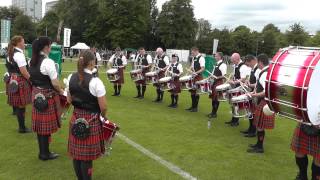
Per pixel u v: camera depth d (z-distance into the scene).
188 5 53.62
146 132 6.56
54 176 4.34
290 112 3.63
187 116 8.29
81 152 3.65
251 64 6.33
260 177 4.61
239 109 6.34
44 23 57.06
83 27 54.19
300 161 4.19
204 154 5.41
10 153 5.10
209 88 8.34
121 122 7.29
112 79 10.91
